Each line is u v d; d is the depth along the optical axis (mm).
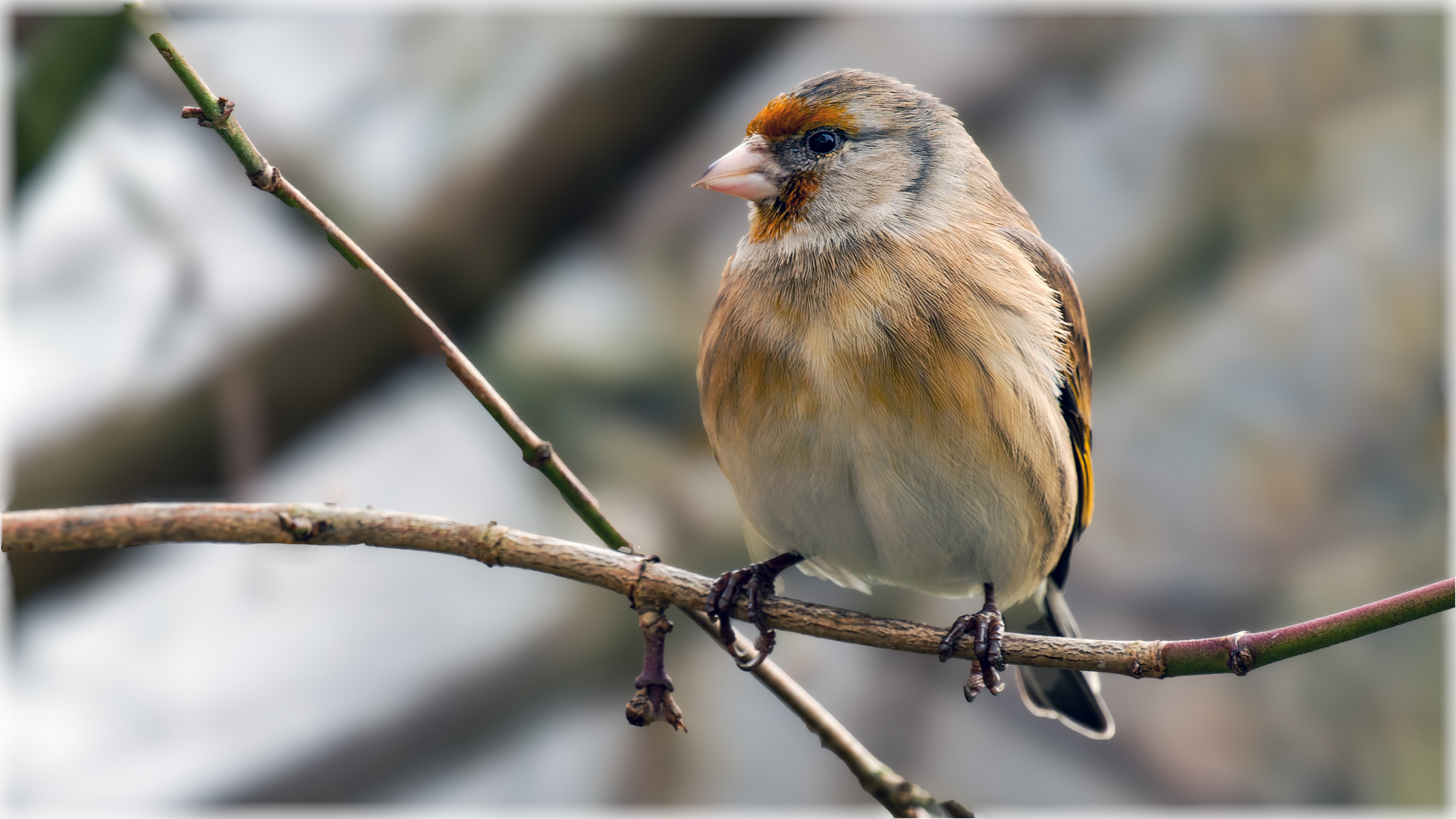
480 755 10586
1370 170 12305
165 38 4453
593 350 10062
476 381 4941
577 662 10555
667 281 10734
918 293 6191
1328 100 12219
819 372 6074
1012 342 6195
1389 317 12297
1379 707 11422
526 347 9875
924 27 12453
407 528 4750
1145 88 12531
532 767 10680
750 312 6336
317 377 9000
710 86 9430
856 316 6152
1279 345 12422
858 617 5566
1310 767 11438
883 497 6117
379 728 10422
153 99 9195
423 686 10547
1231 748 11648
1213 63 12398
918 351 6055
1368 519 12156
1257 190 12211
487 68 10148
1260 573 12133
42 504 8422
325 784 10188
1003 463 6117
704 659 10852
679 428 10141
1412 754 11180
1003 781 11555
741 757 10977
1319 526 12195
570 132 9281
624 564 4949
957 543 6297
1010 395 6109
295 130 9617
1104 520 12406
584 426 9883
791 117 6672
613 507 9742
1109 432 12484
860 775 5414
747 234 6824
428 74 10250
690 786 10672
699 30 9258
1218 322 12484
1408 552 11828
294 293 9164
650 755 10648
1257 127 12273
